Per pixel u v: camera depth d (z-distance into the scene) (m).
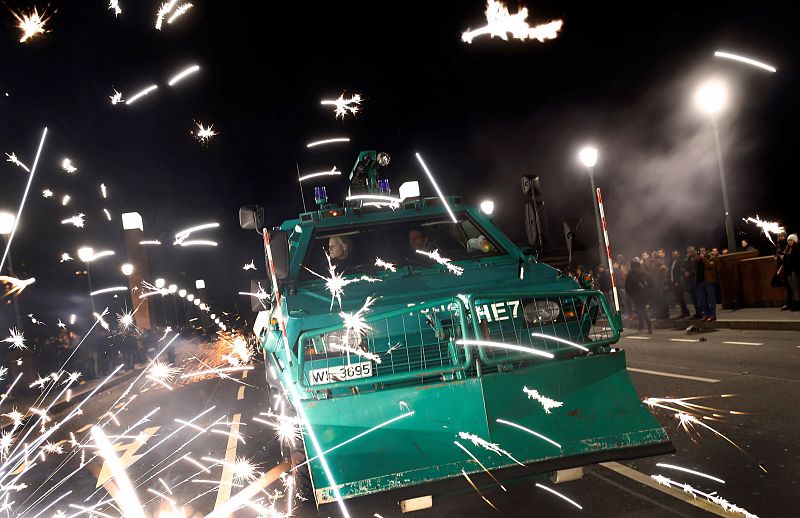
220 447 8.62
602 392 4.62
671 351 12.65
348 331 5.02
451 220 6.67
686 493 4.70
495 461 4.33
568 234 5.79
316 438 4.38
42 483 8.21
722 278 19.11
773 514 4.17
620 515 4.40
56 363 22.42
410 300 5.41
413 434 4.40
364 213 6.66
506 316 5.17
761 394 7.70
